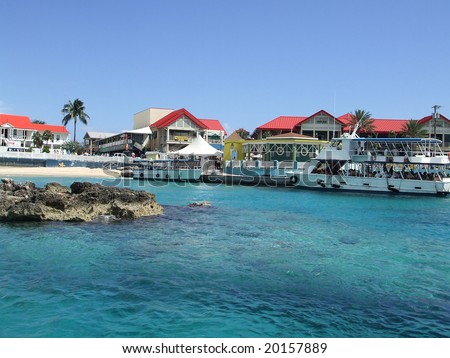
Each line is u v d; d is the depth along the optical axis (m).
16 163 65.88
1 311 9.98
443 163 39.78
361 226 22.67
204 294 11.45
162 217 23.45
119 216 22.30
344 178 43.47
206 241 17.86
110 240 17.42
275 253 16.05
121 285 11.97
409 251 16.89
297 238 18.97
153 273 13.16
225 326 9.50
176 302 10.82
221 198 36.22
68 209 20.97
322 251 16.53
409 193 40.50
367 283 12.69
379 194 41.72
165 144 83.38
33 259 14.37
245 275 13.20
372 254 16.23
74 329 9.17
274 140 59.09
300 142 57.91
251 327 9.50
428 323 9.95
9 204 21.34
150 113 98.81
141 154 88.31
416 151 41.69
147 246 16.66
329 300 11.24
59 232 18.55
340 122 80.12
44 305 10.40
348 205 32.44
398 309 10.74
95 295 11.15
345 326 9.69
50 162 68.50
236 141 66.69
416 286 12.52
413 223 24.19
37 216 20.58
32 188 27.64
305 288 12.12
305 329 9.48
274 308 10.60
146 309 10.30
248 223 22.67
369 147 43.78
